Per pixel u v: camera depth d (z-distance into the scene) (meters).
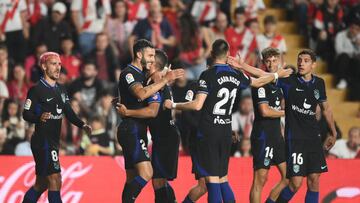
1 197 36.59
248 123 44.09
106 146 42.31
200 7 50.53
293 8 54.88
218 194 31.67
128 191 31.73
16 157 37.00
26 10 48.44
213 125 31.72
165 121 33.16
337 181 37.84
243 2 51.66
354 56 50.78
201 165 31.83
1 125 43.00
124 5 48.75
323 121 41.06
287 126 33.31
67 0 50.12
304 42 53.09
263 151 33.88
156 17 47.75
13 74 45.50
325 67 51.50
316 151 33.22
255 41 49.12
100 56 47.03
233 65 31.92
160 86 31.03
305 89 33.00
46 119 32.41
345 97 50.78
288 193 33.50
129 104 31.83
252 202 34.03
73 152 42.75
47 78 32.84
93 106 44.19
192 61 47.66
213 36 48.88
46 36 47.94
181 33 47.94
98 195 37.12
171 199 33.72
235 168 37.59
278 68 34.28
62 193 36.84
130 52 47.75
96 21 48.34
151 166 32.16
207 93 31.52
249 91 45.00
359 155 41.72
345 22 51.69
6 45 47.75
